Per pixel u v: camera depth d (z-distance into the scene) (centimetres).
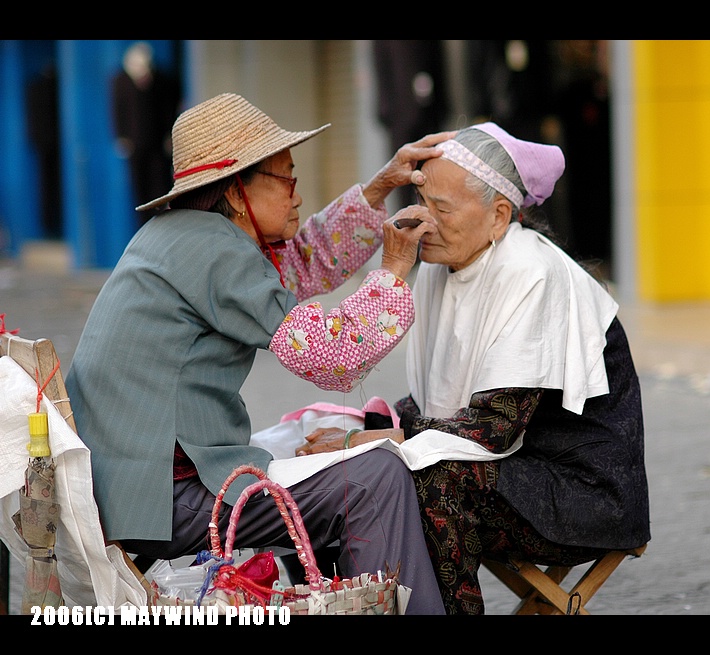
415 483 999
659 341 3038
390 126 3928
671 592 1385
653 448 2073
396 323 990
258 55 4594
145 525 938
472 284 1072
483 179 1035
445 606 1003
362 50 4325
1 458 926
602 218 4000
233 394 1007
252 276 979
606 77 3897
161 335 962
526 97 3838
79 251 5431
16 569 1519
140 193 5012
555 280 1032
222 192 1014
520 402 1003
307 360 963
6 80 7375
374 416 1118
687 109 3572
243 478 970
